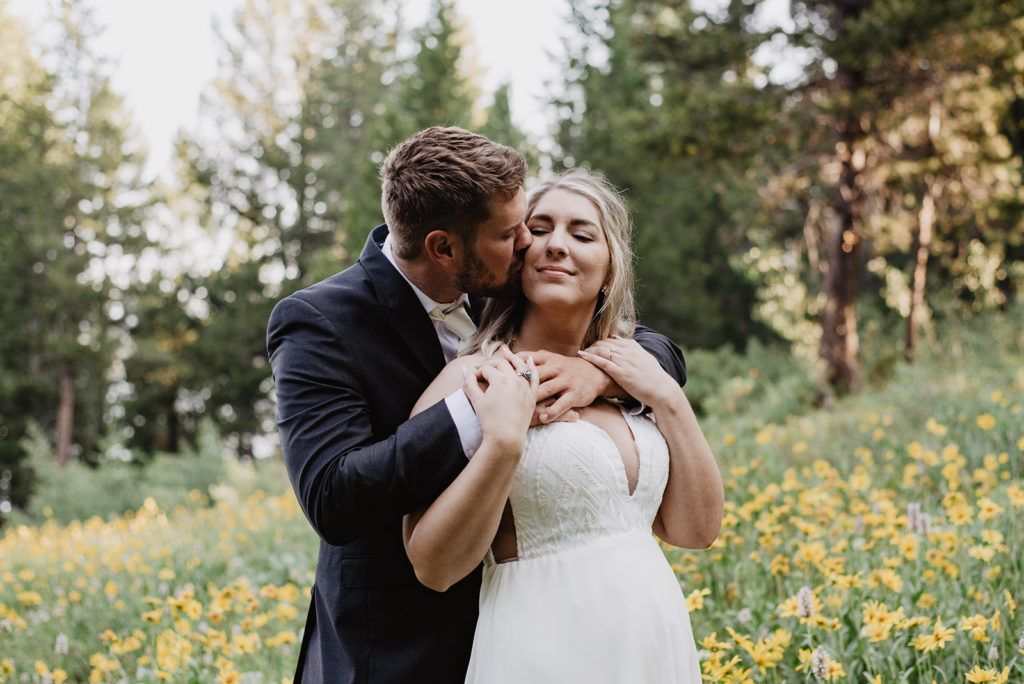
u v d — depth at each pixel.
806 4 12.59
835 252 13.08
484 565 2.13
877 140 13.00
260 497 9.80
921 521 3.39
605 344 2.20
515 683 1.93
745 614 3.02
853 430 7.14
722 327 22.22
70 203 27.42
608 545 2.01
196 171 30.94
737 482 4.96
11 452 20.80
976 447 5.16
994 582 3.10
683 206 20.30
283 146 31.06
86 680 4.06
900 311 19.92
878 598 3.04
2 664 3.76
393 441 1.85
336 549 2.13
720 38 12.62
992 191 14.81
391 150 2.11
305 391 1.97
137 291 28.22
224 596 4.01
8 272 25.33
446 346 2.25
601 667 1.93
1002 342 9.78
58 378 26.23
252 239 31.50
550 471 1.99
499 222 1.99
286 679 3.44
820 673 2.42
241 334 28.08
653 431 2.15
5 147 26.95
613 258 2.19
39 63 28.62
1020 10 10.58
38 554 6.94
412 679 2.04
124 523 8.16
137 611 4.67
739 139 12.36
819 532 3.67
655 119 13.58
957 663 2.58
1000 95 13.46
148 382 28.28
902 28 10.80
